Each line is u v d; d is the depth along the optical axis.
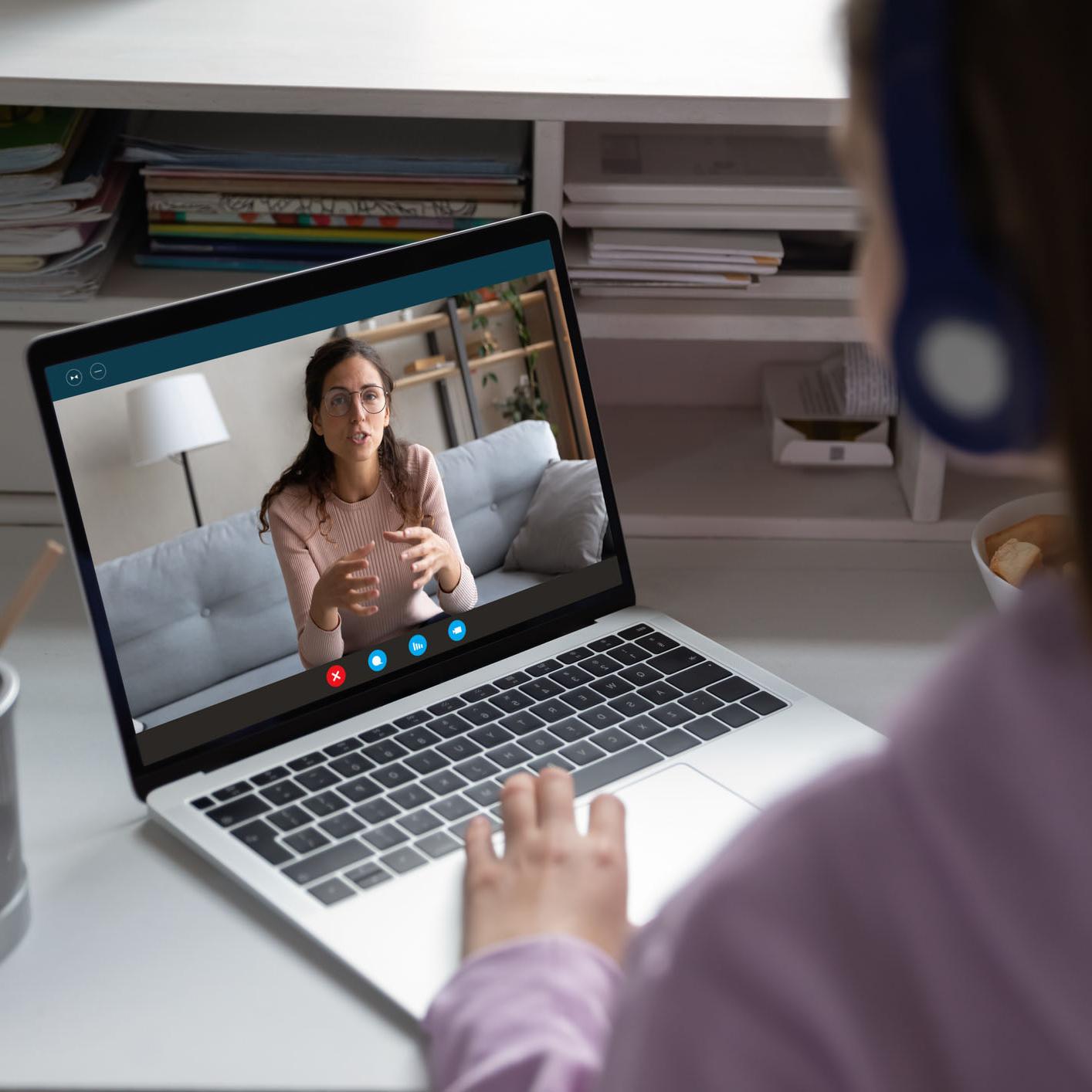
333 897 0.71
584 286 1.08
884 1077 0.33
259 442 0.84
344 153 1.04
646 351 1.32
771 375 1.30
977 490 1.18
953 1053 0.33
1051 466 0.34
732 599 1.05
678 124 1.07
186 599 0.82
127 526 0.80
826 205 1.05
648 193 1.04
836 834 0.34
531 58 1.05
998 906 0.31
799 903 0.33
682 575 1.08
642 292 1.08
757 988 0.33
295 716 0.85
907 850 0.33
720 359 1.33
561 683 0.90
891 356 0.36
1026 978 0.31
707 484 1.19
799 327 1.08
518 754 0.82
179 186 1.05
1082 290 0.28
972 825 0.32
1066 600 0.33
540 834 0.68
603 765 0.81
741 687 0.89
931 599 1.06
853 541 1.14
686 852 0.74
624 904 0.64
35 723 0.89
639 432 1.28
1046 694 0.32
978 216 0.31
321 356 0.86
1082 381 0.28
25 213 1.01
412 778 0.80
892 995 0.33
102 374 0.80
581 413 0.97
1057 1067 0.32
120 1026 0.64
